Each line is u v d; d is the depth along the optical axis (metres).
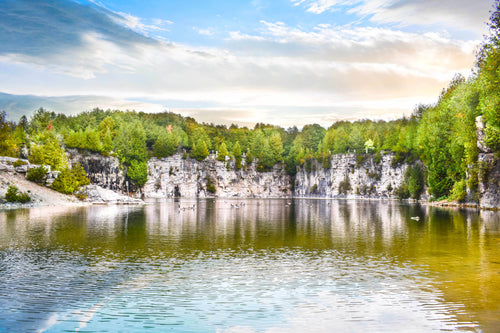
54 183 105.38
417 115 175.88
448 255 32.53
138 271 27.19
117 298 21.44
